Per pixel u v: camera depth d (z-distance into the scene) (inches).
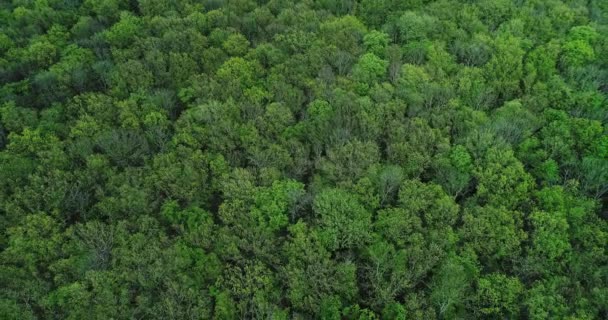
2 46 3467.0
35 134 2743.6
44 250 2271.2
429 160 2549.2
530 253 2170.3
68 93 3142.2
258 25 3688.5
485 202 2440.9
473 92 2984.7
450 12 3597.4
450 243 2208.4
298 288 2071.9
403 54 3297.2
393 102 2834.6
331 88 2972.4
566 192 2409.0
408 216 2287.2
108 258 2281.0
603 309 1979.6
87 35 3663.9
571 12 3545.8
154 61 3191.4
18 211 2402.8
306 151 2657.5
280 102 2871.6
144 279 2128.4
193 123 2802.7
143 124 2874.0
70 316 2052.2
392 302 2032.5
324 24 3474.4
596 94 2910.9
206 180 2588.6
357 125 2773.1
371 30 3560.5
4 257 2240.4
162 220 2428.6
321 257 2166.6
